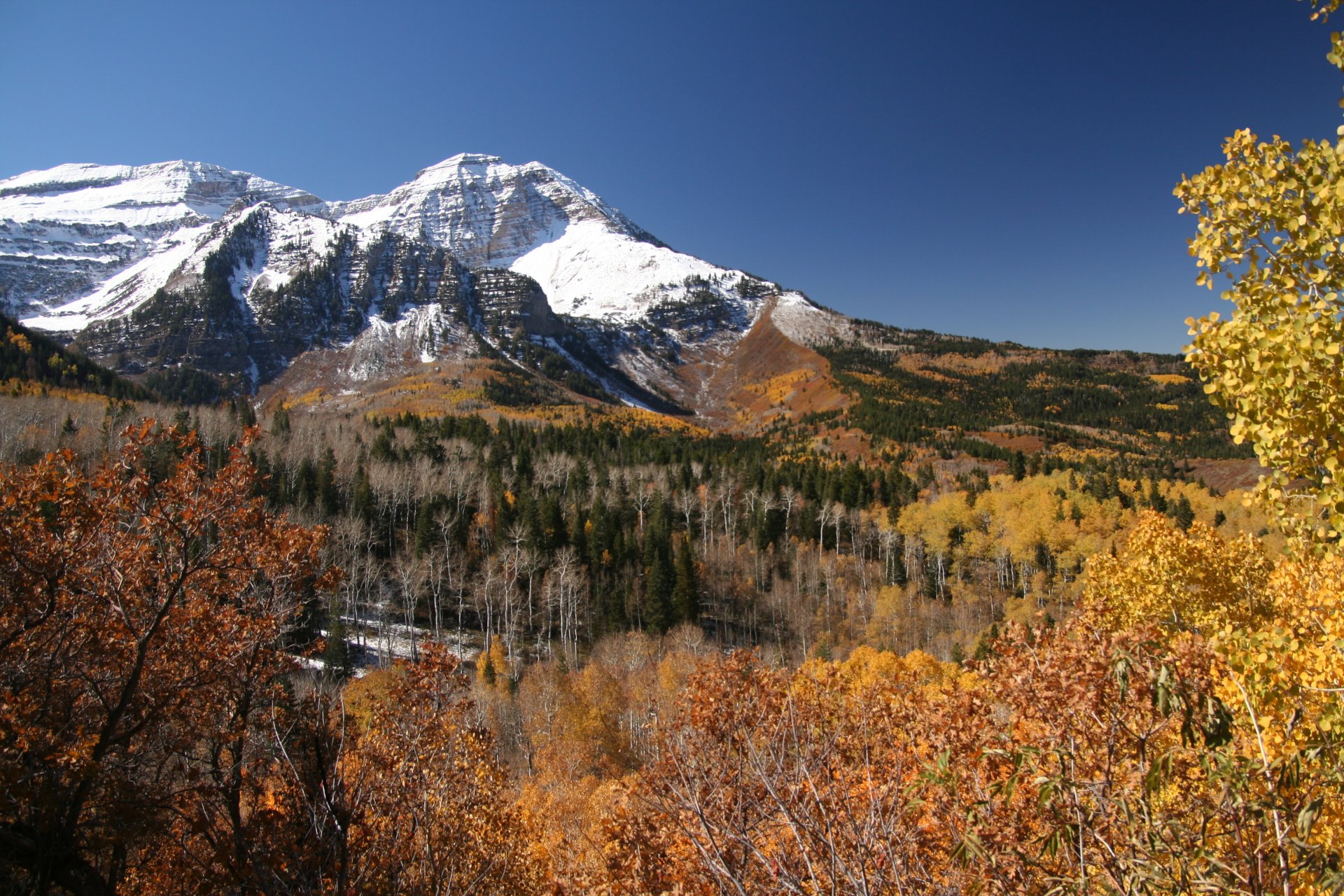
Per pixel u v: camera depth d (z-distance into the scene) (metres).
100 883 9.52
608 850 11.52
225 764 11.10
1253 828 4.96
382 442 92.81
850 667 43.25
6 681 9.66
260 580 12.76
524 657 60.81
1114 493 90.50
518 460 96.69
